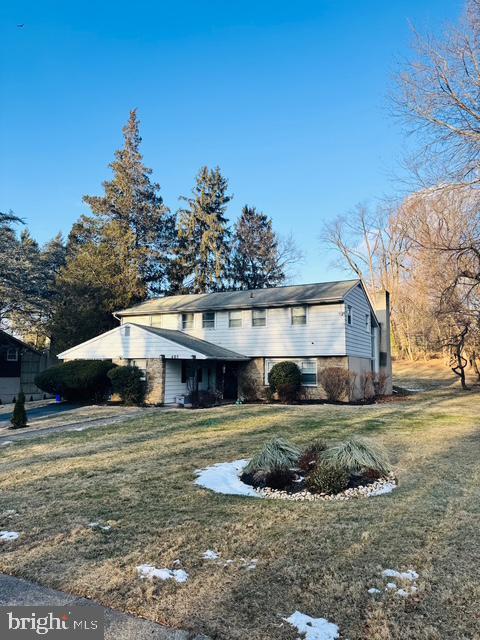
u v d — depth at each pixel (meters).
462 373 25.89
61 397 20.73
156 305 24.28
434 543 4.14
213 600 3.19
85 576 3.62
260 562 3.81
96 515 5.13
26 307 32.47
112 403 19.34
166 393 18.89
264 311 20.64
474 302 21.05
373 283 41.00
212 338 21.77
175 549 4.12
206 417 13.95
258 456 6.64
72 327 26.70
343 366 18.81
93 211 33.62
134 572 3.66
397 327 43.41
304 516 4.95
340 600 3.17
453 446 8.88
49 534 4.58
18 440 10.88
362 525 4.64
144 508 5.33
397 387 26.78
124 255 31.62
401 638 2.70
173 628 2.86
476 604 3.06
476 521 4.68
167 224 36.25
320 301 19.12
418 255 22.22
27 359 26.80
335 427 11.56
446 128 14.00
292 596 3.23
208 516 5.00
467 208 15.77
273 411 15.38
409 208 16.47
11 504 5.62
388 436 10.14
